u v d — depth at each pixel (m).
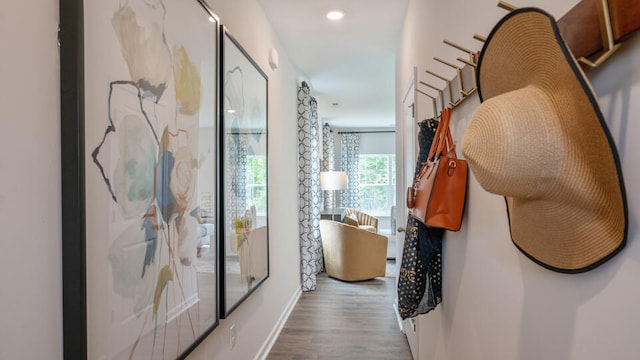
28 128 0.68
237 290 1.83
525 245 0.70
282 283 3.01
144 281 1.01
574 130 0.51
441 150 1.26
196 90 1.34
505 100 0.61
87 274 0.79
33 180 0.69
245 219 1.97
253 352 2.20
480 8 1.01
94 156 0.81
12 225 0.65
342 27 2.78
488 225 0.99
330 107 5.71
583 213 0.53
